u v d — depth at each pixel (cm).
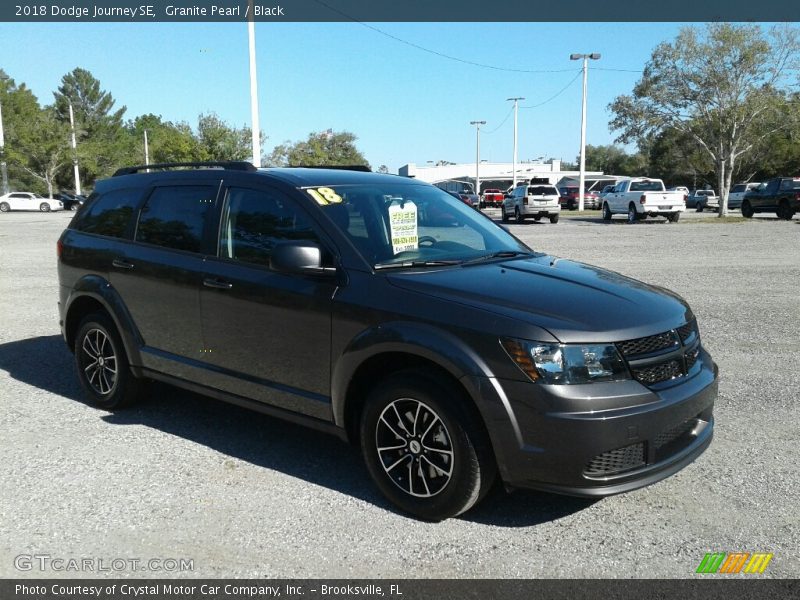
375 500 401
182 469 443
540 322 343
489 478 358
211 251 474
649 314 371
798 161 6272
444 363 351
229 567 333
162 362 504
